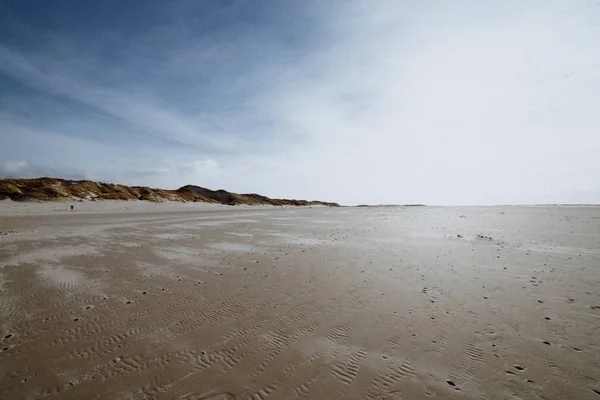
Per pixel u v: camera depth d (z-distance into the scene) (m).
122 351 4.94
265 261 11.43
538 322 5.92
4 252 12.64
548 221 26.02
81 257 11.84
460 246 14.50
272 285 8.47
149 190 73.88
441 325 5.86
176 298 7.43
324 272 9.86
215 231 20.70
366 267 10.50
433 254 12.63
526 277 9.02
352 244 15.34
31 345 5.12
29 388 4.00
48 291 7.89
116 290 8.01
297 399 3.77
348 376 4.24
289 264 10.95
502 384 4.04
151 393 3.90
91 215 32.88
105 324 5.95
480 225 24.45
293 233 20.00
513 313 6.38
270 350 4.96
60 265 10.58
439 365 4.50
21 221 24.53
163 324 5.96
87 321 6.09
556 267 10.08
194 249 13.80
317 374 4.30
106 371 4.39
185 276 9.37
